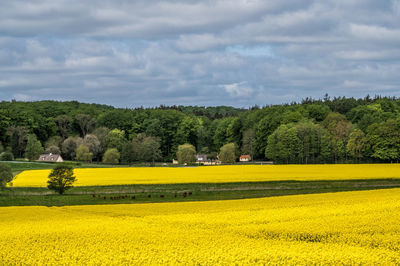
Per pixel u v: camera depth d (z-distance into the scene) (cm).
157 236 2961
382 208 3703
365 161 12162
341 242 2738
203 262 2339
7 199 5969
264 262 2300
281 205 4284
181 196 6062
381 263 2256
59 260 2478
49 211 4606
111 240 2869
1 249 2748
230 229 3175
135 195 6181
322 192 5912
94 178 8438
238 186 6681
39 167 12006
